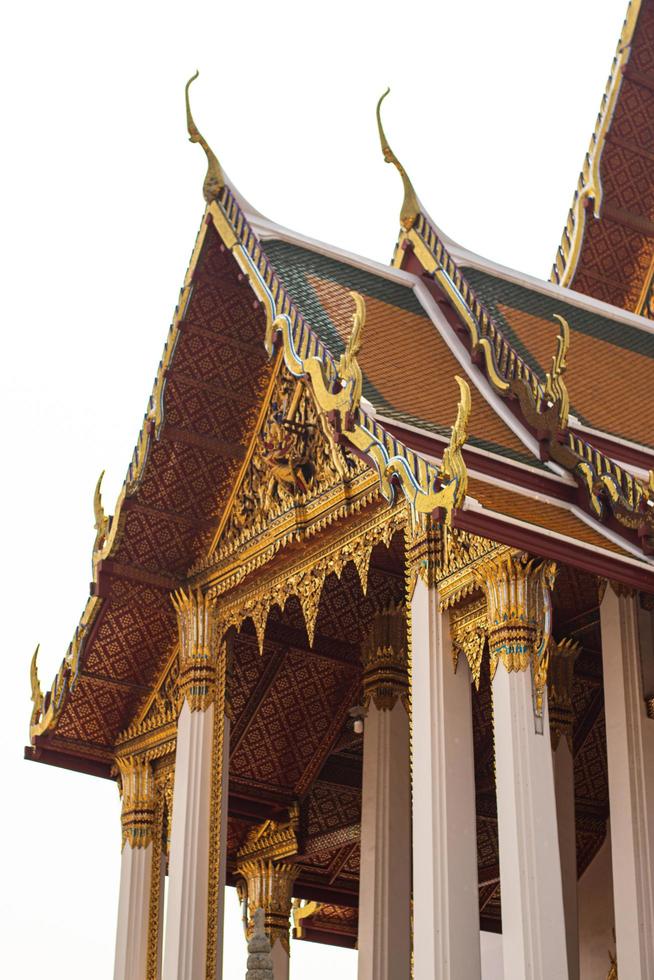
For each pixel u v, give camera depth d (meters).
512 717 12.44
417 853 12.69
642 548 12.96
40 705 17.88
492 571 12.92
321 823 18.66
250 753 18.28
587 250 19.41
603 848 18.11
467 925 12.41
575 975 14.52
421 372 14.66
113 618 17.03
